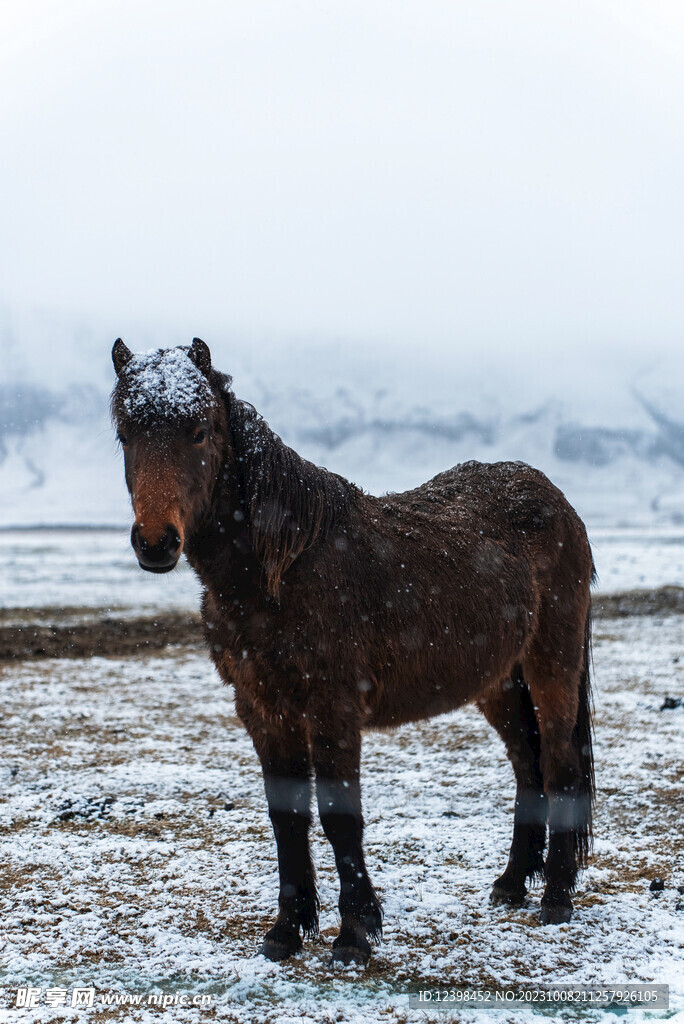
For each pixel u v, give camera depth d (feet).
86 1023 10.05
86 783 19.43
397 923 12.68
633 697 27.73
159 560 9.75
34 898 13.52
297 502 11.18
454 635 12.42
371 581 11.82
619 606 52.13
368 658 11.60
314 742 11.18
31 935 12.33
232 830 16.61
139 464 10.27
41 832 16.48
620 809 17.38
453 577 12.69
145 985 11.02
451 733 24.12
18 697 28.40
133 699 28.45
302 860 11.83
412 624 12.01
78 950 11.89
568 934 12.26
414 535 12.90
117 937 12.29
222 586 11.22
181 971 11.34
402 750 22.47
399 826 16.79
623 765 20.26
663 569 80.18
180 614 49.98
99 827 16.79
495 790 18.90
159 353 11.25
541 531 14.44
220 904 13.37
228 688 30.19
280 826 11.75
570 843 13.24
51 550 118.83
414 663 12.05
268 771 11.71
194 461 10.46
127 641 40.19
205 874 14.49
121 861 15.08
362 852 11.46
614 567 83.15
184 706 27.50
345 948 11.33
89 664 34.71
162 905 13.33
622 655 35.73
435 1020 10.03
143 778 19.76
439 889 13.91
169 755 21.86
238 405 11.61
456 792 18.83
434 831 16.46
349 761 11.11
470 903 13.41
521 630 13.57
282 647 10.93
